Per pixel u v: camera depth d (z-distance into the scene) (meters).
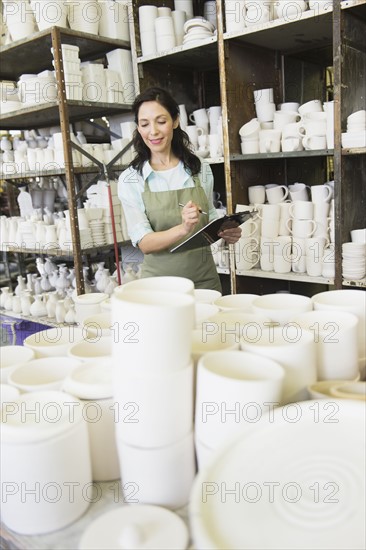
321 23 2.26
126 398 0.62
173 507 0.64
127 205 1.99
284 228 2.47
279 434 0.58
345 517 0.47
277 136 2.41
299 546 0.45
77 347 0.85
